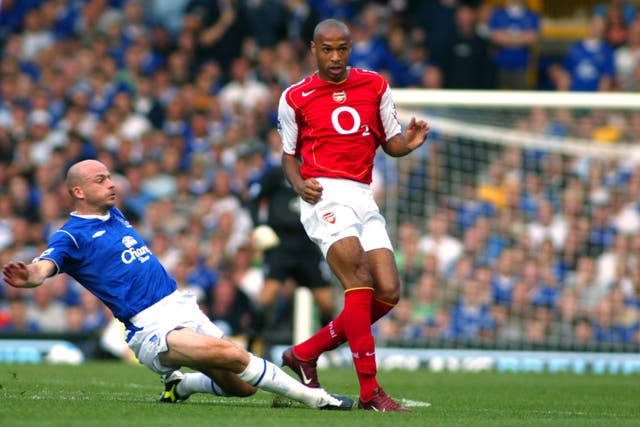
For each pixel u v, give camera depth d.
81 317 51.91
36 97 65.25
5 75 67.62
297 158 23.91
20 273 20.89
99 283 21.95
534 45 68.00
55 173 58.84
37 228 56.53
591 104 42.56
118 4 72.44
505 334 49.31
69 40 70.25
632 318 48.72
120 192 58.44
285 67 65.50
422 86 63.31
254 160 57.41
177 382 23.02
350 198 22.97
